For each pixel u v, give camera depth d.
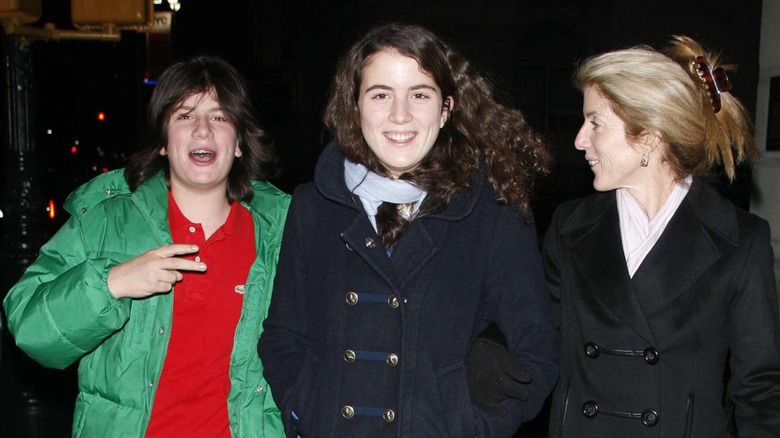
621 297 2.50
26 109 5.25
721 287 2.42
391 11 18.69
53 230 12.35
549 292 2.69
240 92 2.87
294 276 2.59
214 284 2.80
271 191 3.06
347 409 2.33
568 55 19.14
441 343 2.35
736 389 2.45
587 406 2.54
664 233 2.51
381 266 2.36
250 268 2.84
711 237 2.45
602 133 2.47
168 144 2.83
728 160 2.46
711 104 2.43
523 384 2.31
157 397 2.70
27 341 2.53
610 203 2.62
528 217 2.50
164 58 14.11
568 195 18.30
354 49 2.42
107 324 2.51
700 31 18.69
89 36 4.86
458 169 2.43
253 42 21.45
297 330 2.59
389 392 2.33
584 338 2.57
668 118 2.34
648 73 2.37
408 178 2.41
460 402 2.32
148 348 2.68
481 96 2.51
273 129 20.77
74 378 5.17
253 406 2.79
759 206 5.26
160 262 2.45
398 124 2.32
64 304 2.48
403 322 2.34
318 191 2.59
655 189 2.53
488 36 18.64
